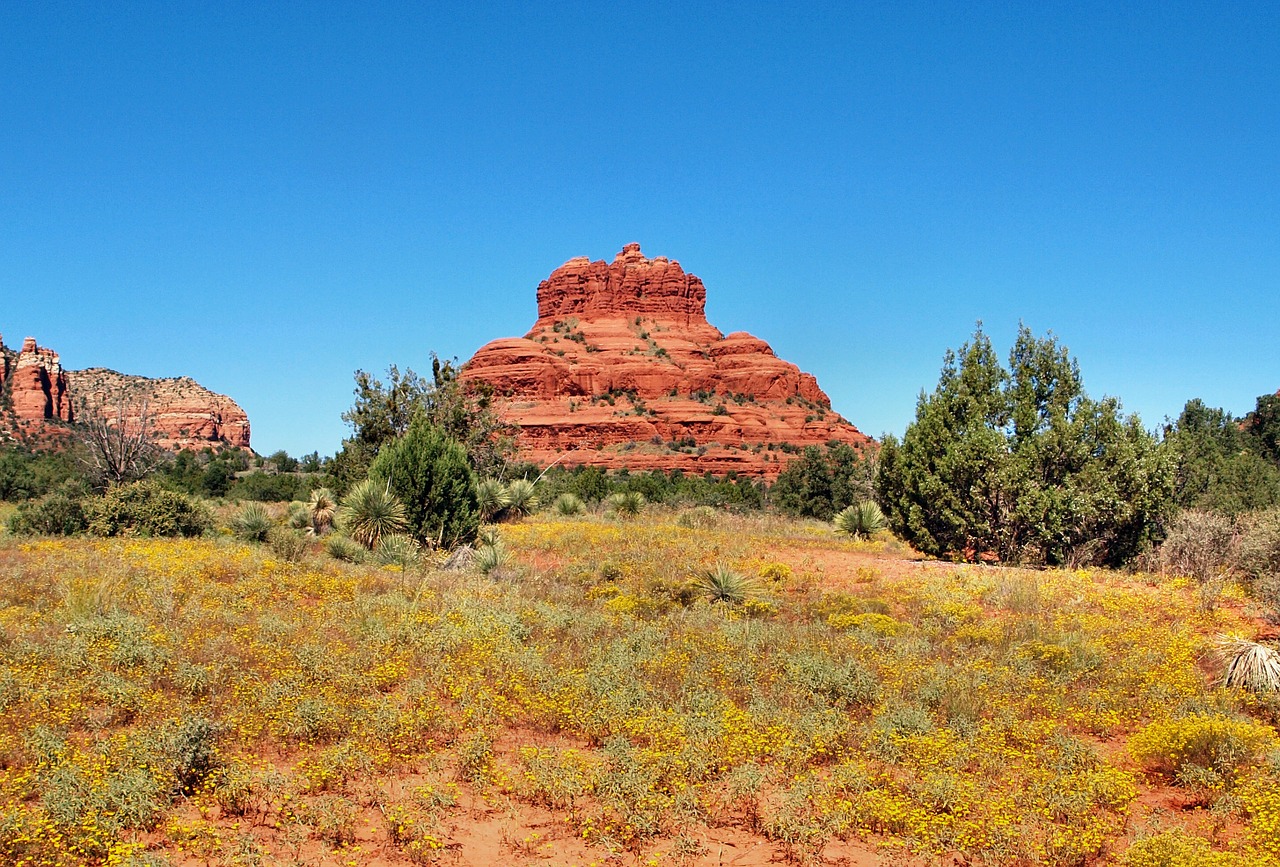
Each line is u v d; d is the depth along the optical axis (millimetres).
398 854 6016
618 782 6906
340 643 10789
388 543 20672
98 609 11695
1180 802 7676
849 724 8812
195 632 10906
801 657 10758
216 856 5738
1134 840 6473
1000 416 22859
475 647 10969
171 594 13070
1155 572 19453
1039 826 6680
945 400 23266
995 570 19281
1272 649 10727
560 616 13133
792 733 8258
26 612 11742
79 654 9172
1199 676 10953
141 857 5352
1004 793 7332
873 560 22016
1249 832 6574
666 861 6129
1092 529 20719
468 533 22875
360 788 7098
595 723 8578
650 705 9000
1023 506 20688
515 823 6664
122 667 9242
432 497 22484
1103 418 20969
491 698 9023
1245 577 17297
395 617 12766
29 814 5844
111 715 8039
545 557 21859
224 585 14820
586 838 6383
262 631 11117
